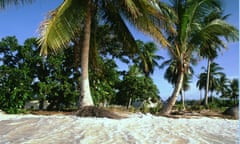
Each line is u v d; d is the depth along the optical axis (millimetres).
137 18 12539
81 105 12438
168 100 16703
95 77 17516
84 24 12945
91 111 11734
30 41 16297
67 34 10992
